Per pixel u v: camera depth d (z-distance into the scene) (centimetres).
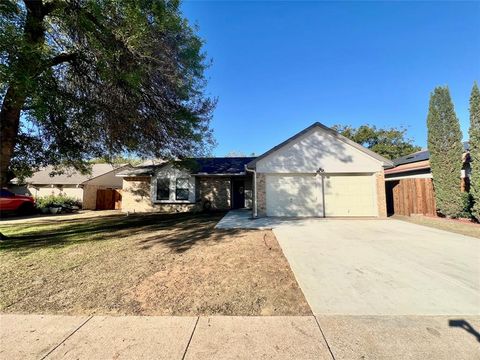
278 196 1320
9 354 237
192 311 322
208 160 1994
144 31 628
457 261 525
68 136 903
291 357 231
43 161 969
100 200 2069
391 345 249
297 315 310
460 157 978
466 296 360
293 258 549
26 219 1391
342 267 490
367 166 1295
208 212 1630
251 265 502
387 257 556
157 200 1736
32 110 636
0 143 730
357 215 1295
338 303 341
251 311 321
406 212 1267
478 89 873
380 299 352
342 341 255
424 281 417
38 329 282
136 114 845
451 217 1009
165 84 823
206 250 616
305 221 1140
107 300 354
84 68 757
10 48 501
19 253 605
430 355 233
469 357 230
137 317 308
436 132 1049
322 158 1312
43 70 576
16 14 566
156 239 755
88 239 771
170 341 257
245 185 1839
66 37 700
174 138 1024
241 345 250
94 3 562
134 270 475
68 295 371
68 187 2019
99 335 269
